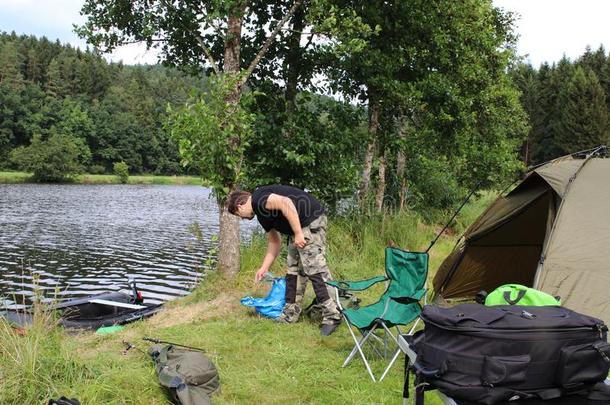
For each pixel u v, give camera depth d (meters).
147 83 101.44
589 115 50.41
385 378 4.02
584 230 4.48
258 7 7.81
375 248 8.46
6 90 74.12
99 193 47.16
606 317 3.99
